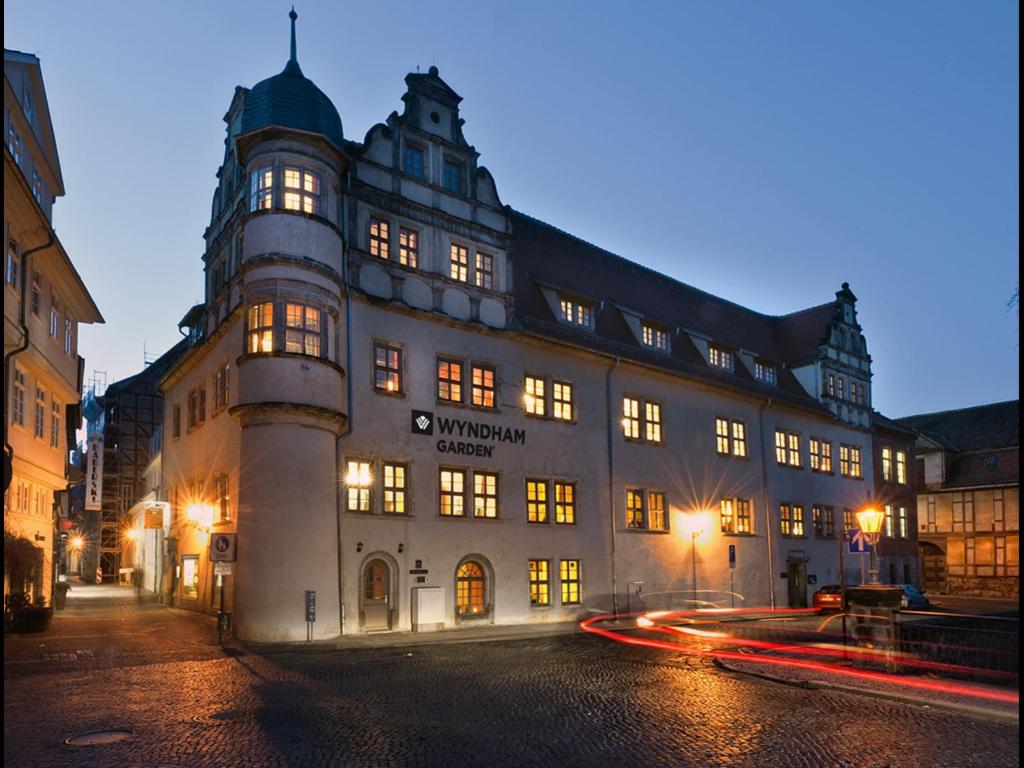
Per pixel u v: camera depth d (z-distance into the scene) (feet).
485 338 91.35
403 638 72.38
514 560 88.89
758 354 138.41
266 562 69.41
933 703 40.01
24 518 87.30
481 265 94.07
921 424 211.00
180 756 30.78
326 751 31.50
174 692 43.93
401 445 81.51
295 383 72.13
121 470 209.97
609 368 103.65
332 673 51.29
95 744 32.55
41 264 85.71
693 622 93.09
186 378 106.93
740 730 35.17
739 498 119.55
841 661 55.72
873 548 55.67
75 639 67.41
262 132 76.95
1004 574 179.42
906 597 120.37
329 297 76.48
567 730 35.12
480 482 88.28
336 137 80.48
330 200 79.71
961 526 188.65
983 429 196.75
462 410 87.51
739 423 123.03
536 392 95.61
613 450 102.06
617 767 29.50
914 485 161.89
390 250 85.40
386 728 35.35
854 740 33.37
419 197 89.04
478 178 95.86
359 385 79.46
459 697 42.75
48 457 94.63
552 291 104.17
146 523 110.63
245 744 32.55
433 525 82.64
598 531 98.02
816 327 149.69
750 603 117.29
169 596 107.86
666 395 111.14
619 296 118.93
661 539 105.70
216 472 90.02
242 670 52.31
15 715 37.86
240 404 72.28
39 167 93.40
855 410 149.18
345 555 75.25
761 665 53.78
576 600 94.73
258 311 74.64
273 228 75.10
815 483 135.64
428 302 87.20
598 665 55.11
